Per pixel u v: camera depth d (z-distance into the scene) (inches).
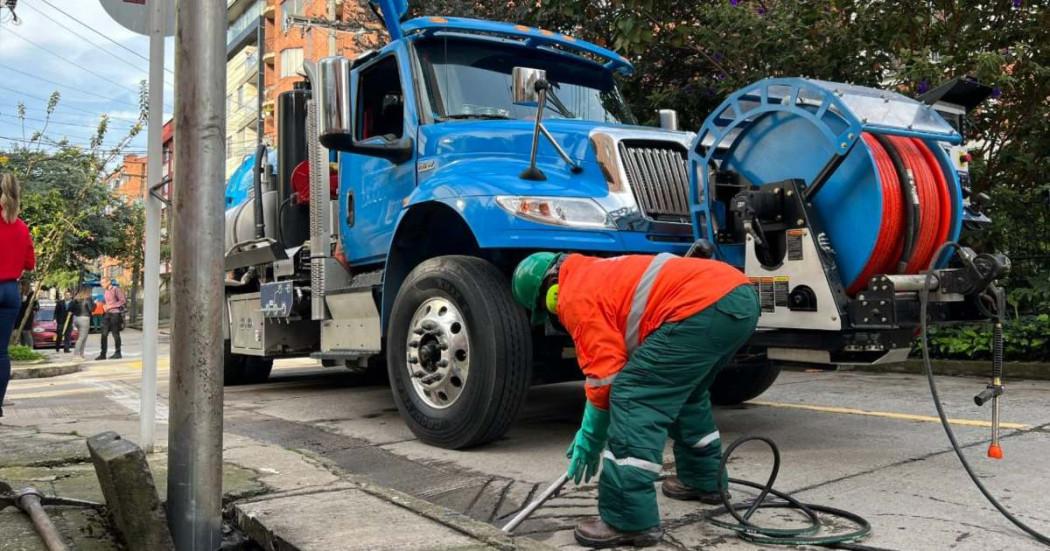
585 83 246.7
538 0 425.4
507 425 174.4
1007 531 116.6
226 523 119.2
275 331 291.0
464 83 224.8
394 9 246.5
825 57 354.0
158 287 154.6
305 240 284.7
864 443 180.7
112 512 106.2
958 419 209.9
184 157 100.4
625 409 113.7
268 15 1648.6
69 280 666.2
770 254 156.3
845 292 148.5
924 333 129.3
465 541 100.0
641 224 180.4
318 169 249.8
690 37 380.8
